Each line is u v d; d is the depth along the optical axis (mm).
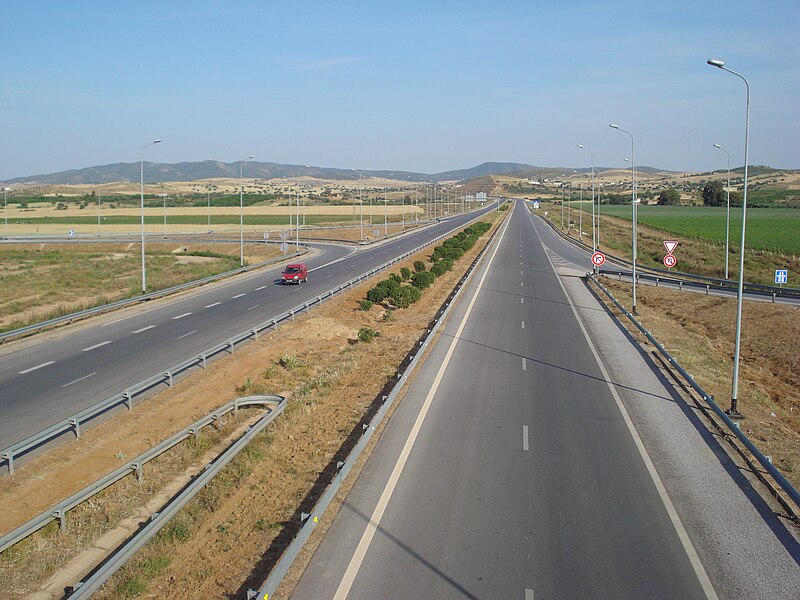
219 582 9992
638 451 14688
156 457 15008
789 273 57812
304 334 29094
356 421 17172
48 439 15961
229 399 19609
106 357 24734
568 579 9438
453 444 15031
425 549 10289
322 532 10875
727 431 16188
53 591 10156
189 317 33750
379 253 72250
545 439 15398
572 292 42156
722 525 11219
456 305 36344
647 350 25562
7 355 25328
